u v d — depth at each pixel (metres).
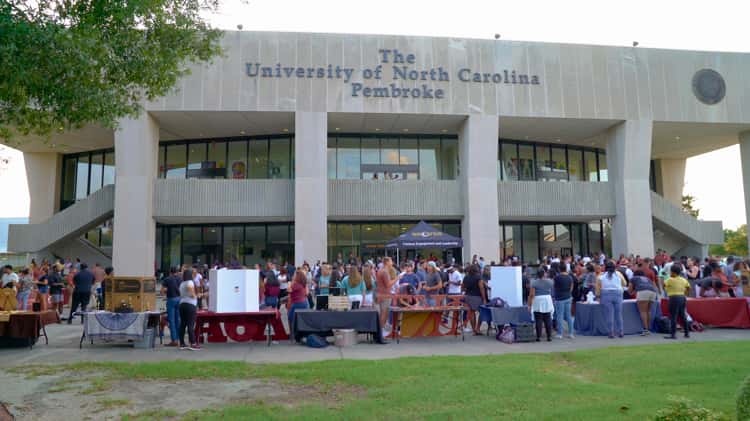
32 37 8.50
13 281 15.70
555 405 6.61
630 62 29.70
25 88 9.43
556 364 9.68
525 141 34.03
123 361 10.20
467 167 28.39
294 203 28.20
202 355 11.05
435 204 29.34
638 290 14.06
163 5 11.41
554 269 16.52
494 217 28.16
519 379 8.05
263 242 31.25
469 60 28.47
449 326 14.97
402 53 28.00
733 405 6.48
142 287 12.62
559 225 34.12
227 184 28.30
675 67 30.06
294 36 27.45
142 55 11.01
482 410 6.40
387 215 29.11
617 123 29.86
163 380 8.43
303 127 27.03
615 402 6.70
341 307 12.77
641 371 8.70
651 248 29.27
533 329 12.93
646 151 29.45
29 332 11.92
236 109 26.69
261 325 13.08
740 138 32.38
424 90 27.88
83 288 16.83
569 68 29.12
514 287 13.59
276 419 6.12
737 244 63.19
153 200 27.61
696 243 32.72
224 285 12.52
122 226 26.30
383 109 27.55
